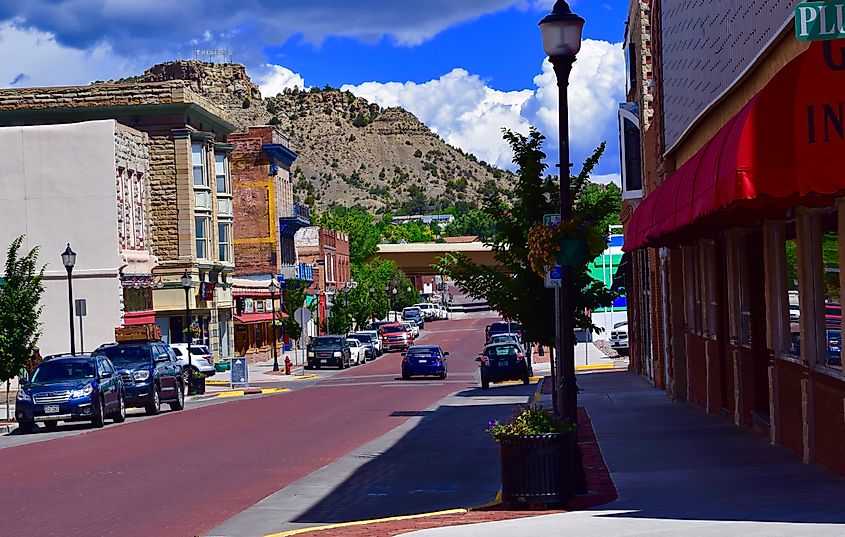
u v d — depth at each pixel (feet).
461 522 42.96
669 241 77.61
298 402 130.52
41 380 104.22
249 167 286.66
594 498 46.47
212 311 224.53
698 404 94.48
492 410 110.22
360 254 443.32
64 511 52.03
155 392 118.62
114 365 117.50
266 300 274.98
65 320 178.19
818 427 51.80
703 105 72.59
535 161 75.72
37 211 179.11
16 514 51.52
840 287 46.60
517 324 86.69
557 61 50.44
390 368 223.30
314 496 55.57
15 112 216.54
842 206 45.42
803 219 52.26
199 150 221.46
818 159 38.34
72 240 179.01
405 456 72.38
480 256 482.69
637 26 126.11
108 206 179.32
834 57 38.68
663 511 41.65
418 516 46.37
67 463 72.23
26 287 114.21
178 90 214.90
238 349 257.14
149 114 216.13
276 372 215.51
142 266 196.95
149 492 57.67
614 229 214.69
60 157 179.42
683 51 83.35
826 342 50.26
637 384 130.72
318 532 43.24
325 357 224.74
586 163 76.84
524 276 77.00
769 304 60.59
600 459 60.08
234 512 50.78
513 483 45.93
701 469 53.57
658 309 119.65
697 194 47.78
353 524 45.11
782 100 38.96
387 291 444.55
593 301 77.00
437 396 136.46
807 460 52.90
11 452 82.17
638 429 76.07
